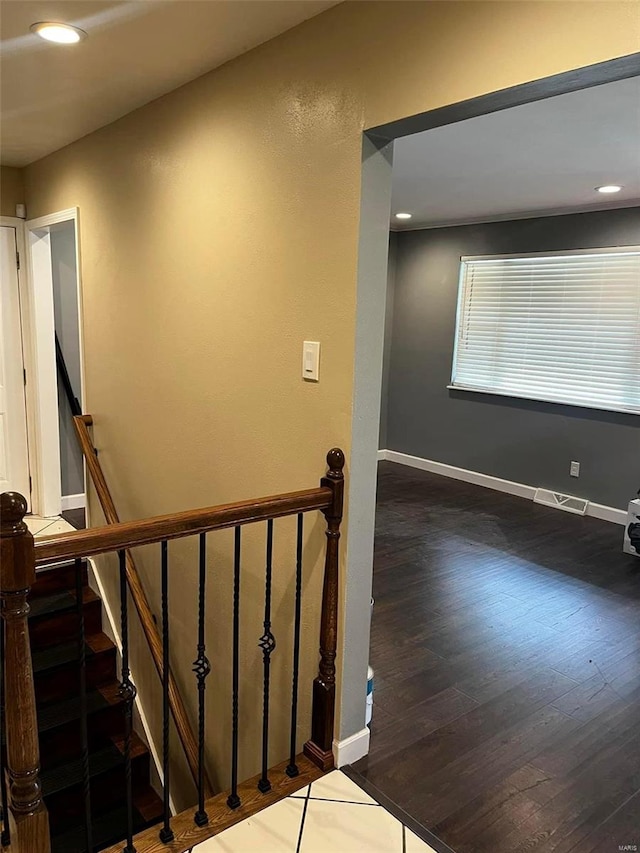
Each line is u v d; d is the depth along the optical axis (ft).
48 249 14.46
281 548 7.51
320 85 6.26
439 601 11.23
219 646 8.98
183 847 5.70
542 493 17.53
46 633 12.14
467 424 19.62
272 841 5.78
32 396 15.05
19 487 15.33
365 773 6.77
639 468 15.56
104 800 10.89
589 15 4.19
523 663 9.21
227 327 8.04
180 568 9.78
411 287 21.02
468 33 4.91
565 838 5.96
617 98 8.26
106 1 5.97
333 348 6.46
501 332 18.49
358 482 6.48
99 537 4.91
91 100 9.04
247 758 8.61
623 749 7.33
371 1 5.67
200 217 8.32
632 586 12.10
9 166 13.76
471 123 9.36
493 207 16.55
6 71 7.86
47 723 10.88
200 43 6.96
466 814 6.21
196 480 9.06
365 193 6.00
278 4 6.00
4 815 5.38
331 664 6.72
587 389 16.55
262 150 7.11
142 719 11.80
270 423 7.46
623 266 15.56
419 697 8.26
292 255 6.86
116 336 10.99
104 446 12.02
